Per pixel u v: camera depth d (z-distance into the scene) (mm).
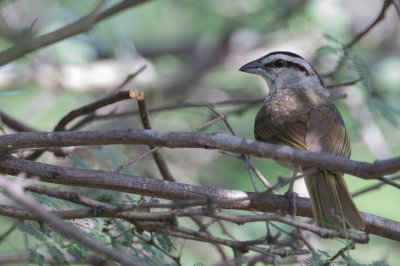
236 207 8422
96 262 8398
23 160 7996
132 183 8047
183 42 20516
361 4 19469
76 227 7988
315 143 10102
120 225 8367
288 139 10242
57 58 16078
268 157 6785
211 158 15742
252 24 17422
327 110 10805
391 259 13344
